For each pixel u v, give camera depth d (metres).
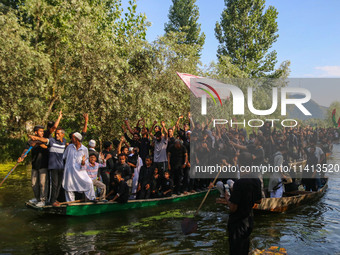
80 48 15.54
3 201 9.69
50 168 8.05
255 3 39.97
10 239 6.64
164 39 19.30
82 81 14.92
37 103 15.30
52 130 8.21
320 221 8.25
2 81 14.35
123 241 6.61
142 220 8.14
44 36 17.12
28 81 15.07
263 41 40.47
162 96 17.28
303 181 11.49
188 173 10.84
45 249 6.12
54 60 17.14
